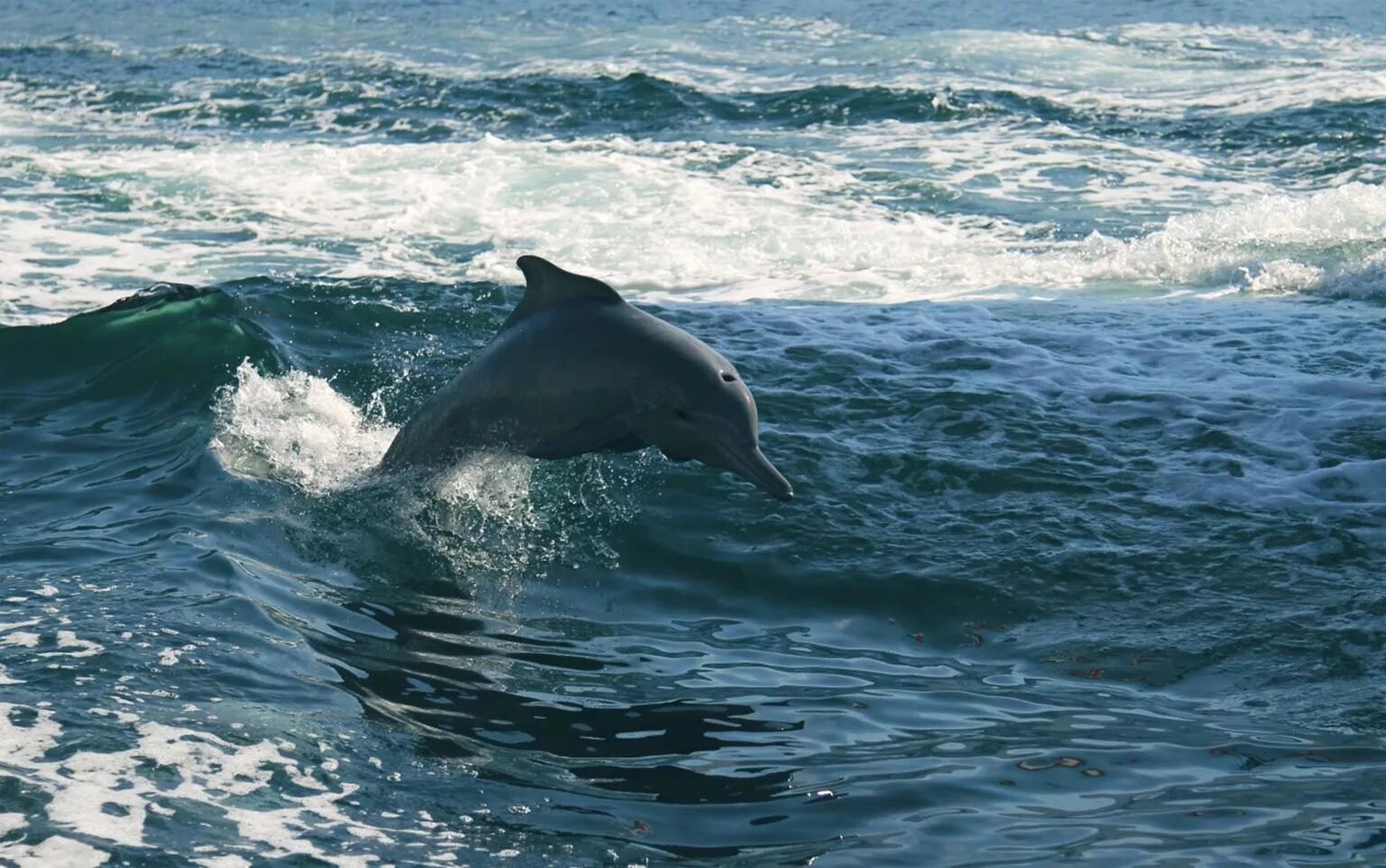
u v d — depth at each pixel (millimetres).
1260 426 9930
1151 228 16938
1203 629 7156
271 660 6418
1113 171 19891
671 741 5957
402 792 5391
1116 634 7125
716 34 32406
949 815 5363
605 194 18500
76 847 4832
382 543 7941
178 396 10031
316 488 8578
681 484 8672
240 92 25797
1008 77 27062
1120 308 13383
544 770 5664
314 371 10672
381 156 20594
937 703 6398
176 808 5133
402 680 6398
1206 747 5980
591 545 8031
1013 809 5422
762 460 6820
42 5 37719
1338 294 13719
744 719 6188
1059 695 6520
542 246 16172
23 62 28891
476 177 19391
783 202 18125
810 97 24234
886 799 5480
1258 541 8117
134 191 18344
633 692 6434
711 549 7988
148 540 7754
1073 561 7867
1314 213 16672
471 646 6848
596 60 28922
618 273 15148
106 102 24969
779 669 6746
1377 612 7293
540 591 7551
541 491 8523
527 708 6211
